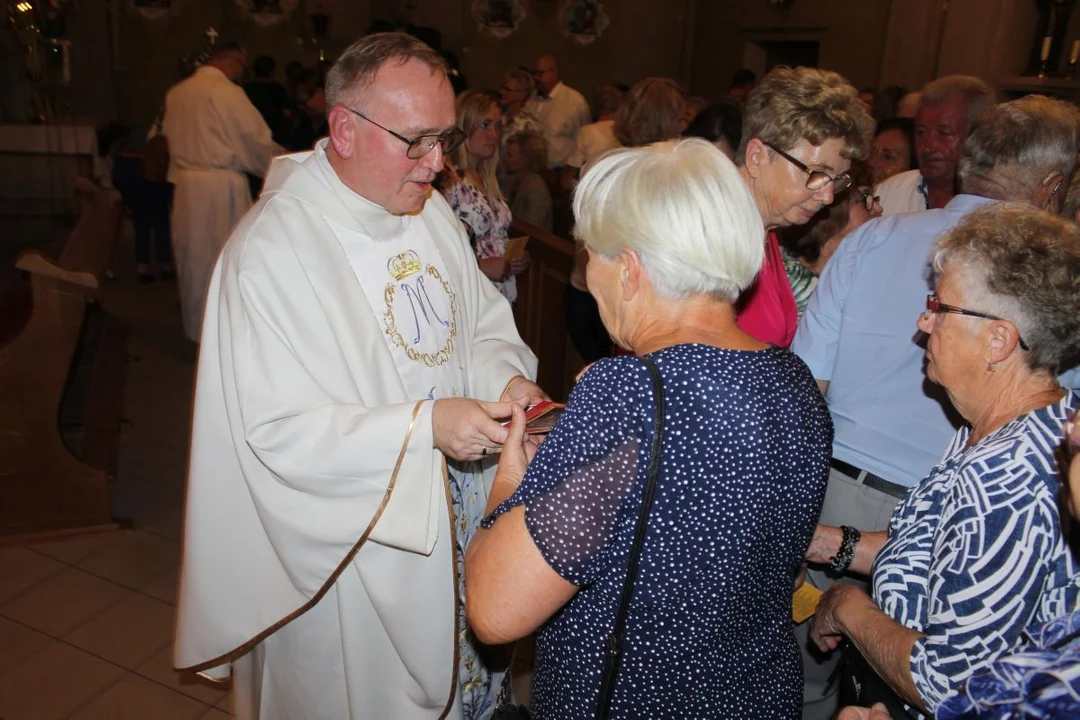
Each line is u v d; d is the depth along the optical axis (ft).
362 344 5.96
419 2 35.19
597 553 3.62
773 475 3.76
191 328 18.10
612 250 3.92
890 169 13.03
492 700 7.52
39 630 9.27
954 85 9.64
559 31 36.22
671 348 3.79
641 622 3.79
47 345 10.47
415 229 6.62
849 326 6.47
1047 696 2.90
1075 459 3.10
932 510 4.72
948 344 4.54
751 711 3.97
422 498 5.65
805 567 5.90
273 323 5.74
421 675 6.23
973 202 6.04
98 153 28.35
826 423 4.10
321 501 5.79
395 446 5.57
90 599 9.84
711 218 3.72
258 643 6.45
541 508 3.63
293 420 5.65
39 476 10.84
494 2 35.29
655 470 3.62
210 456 6.15
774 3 33.09
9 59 28.17
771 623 4.12
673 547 3.67
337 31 34.65
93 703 8.26
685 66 37.40
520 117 23.04
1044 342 4.29
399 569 6.02
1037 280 4.23
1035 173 5.88
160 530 11.31
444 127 5.80
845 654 5.41
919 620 4.57
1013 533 3.95
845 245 6.61
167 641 9.20
